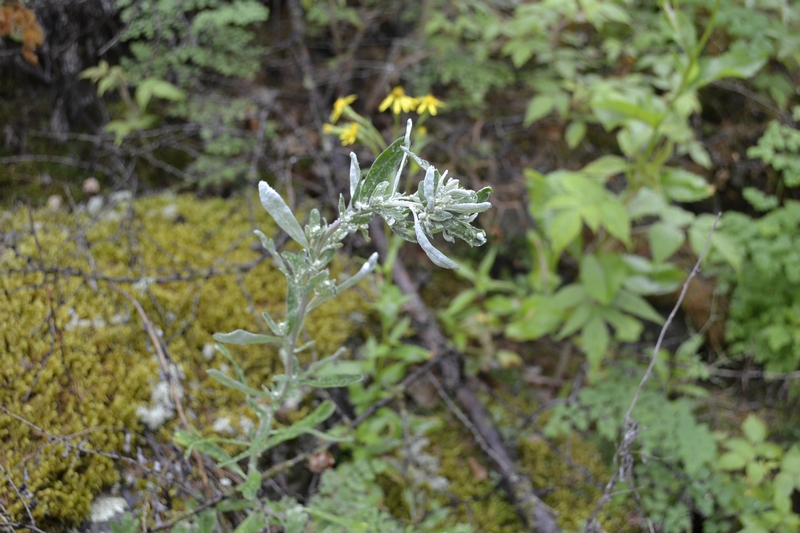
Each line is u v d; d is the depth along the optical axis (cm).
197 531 183
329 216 307
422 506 234
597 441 277
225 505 189
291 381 167
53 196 276
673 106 255
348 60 351
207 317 247
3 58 286
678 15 246
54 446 188
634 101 300
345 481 210
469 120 351
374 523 195
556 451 264
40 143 288
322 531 181
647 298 338
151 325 227
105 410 204
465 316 298
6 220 258
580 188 251
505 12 384
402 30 377
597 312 270
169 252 266
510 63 375
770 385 314
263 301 263
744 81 362
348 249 300
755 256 302
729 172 358
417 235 121
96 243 258
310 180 318
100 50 298
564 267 341
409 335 282
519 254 335
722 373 307
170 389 217
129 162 298
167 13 295
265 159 311
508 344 312
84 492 186
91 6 286
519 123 355
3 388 196
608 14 316
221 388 231
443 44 352
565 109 321
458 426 266
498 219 330
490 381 295
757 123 366
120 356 221
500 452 253
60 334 213
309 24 361
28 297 223
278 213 144
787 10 314
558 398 285
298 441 233
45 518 179
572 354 315
